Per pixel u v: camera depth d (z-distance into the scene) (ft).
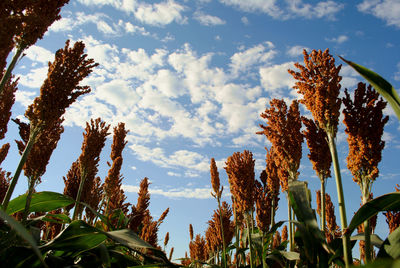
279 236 6.53
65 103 2.63
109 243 2.67
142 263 2.38
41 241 2.66
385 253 1.81
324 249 2.05
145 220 4.91
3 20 1.94
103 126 4.37
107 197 4.92
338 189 2.17
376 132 2.20
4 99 3.43
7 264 1.79
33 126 2.49
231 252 5.57
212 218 5.82
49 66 2.66
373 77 1.59
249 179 3.34
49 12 2.47
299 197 2.14
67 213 4.55
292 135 3.05
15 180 2.27
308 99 2.58
